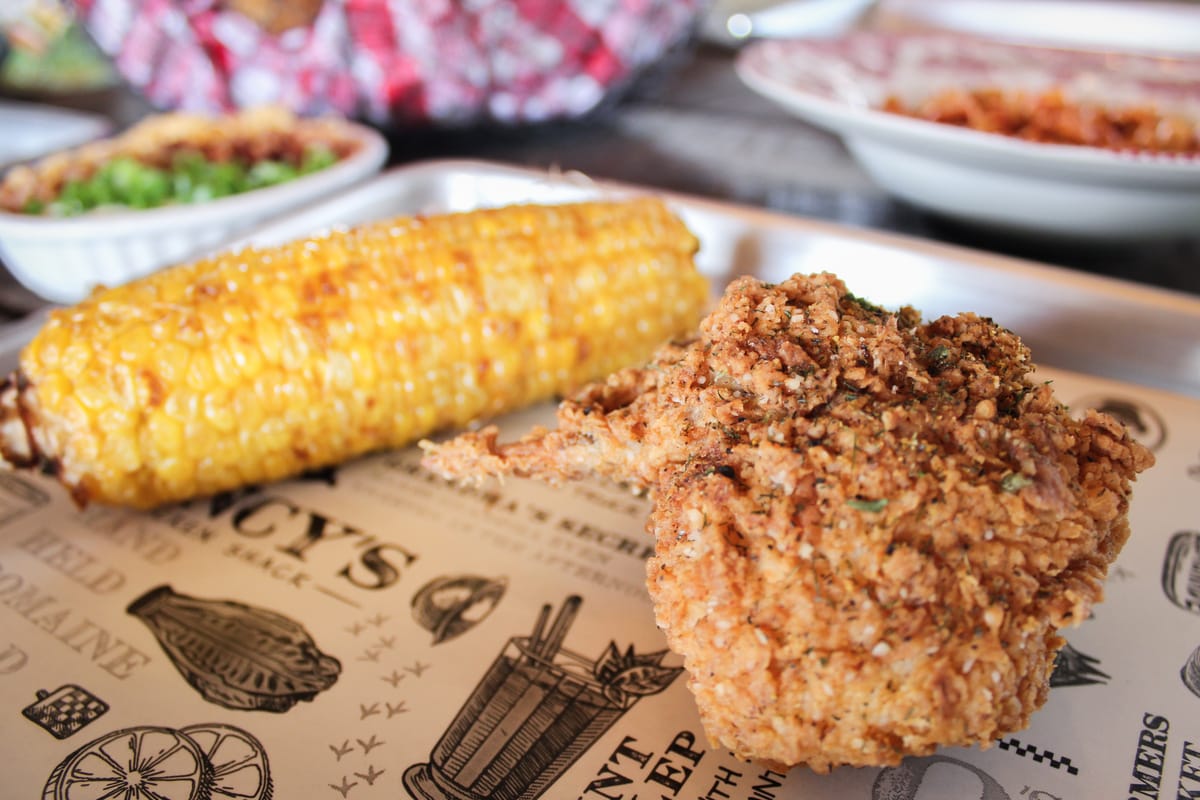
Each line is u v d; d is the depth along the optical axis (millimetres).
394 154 499
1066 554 205
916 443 204
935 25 541
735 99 559
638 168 459
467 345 283
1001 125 406
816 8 587
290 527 270
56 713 228
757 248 339
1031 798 210
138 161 412
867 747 204
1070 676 229
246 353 262
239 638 243
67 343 256
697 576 207
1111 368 308
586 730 225
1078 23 513
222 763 219
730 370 219
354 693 232
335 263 276
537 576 256
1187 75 414
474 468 239
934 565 199
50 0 615
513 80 480
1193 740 218
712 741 214
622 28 480
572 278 294
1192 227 368
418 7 453
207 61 480
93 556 262
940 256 319
